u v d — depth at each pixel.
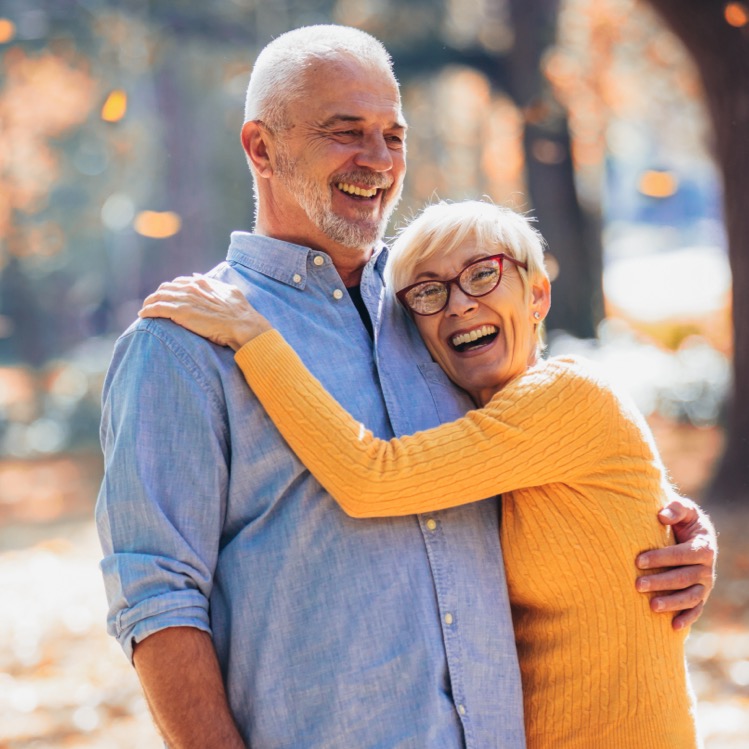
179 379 3.32
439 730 3.27
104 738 7.72
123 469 3.25
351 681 3.24
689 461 16.42
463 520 3.50
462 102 35.75
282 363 3.34
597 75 22.25
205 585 3.28
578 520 3.53
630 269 30.95
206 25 22.62
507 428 3.41
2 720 8.12
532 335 3.95
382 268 3.94
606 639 3.48
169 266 29.20
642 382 20.84
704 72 13.11
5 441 26.97
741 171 13.15
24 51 24.66
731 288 13.41
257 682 3.29
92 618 10.74
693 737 3.50
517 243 3.76
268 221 3.81
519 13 20.58
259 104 3.72
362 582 3.30
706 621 9.24
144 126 30.23
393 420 3.54
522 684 3.62
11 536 15.83
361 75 3.65
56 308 44.81
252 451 3.36
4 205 34.22
